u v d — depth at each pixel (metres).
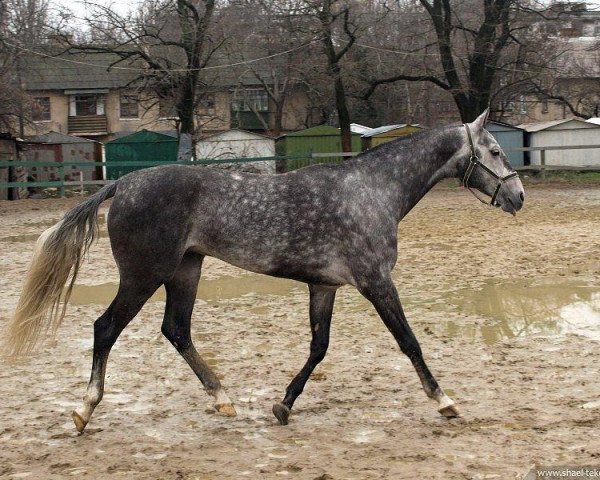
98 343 5.63
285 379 6.80
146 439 5.42
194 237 5.73
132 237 5.59
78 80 47.28
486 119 6.33
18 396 6.42
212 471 4.76
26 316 5.58
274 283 11.45
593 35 43.69
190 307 6.01
